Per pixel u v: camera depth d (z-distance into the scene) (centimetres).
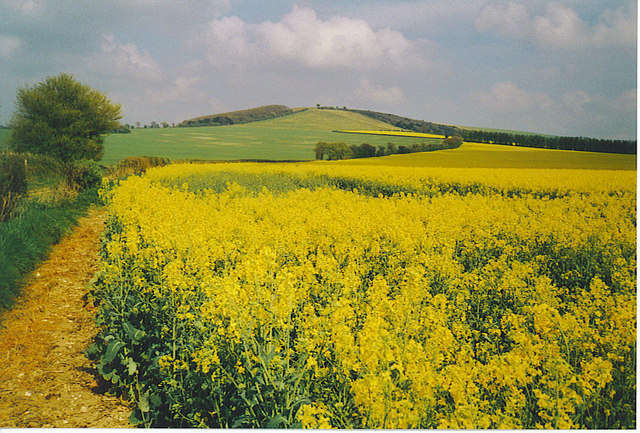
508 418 332
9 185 1477
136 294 633
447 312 533
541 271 834
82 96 4878
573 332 440
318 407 363
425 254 775
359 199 1672
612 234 996
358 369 367
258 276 499
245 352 411
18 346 674
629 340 418
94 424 487
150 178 2334
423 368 360
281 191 2138
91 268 1070
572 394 342
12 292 847
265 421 394
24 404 528
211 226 913
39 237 1205
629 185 2306
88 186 2355
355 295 550
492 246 934
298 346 417
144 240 805
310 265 593
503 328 504
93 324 757
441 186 2453
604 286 580
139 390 519
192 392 469
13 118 4647
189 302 536
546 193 2247
